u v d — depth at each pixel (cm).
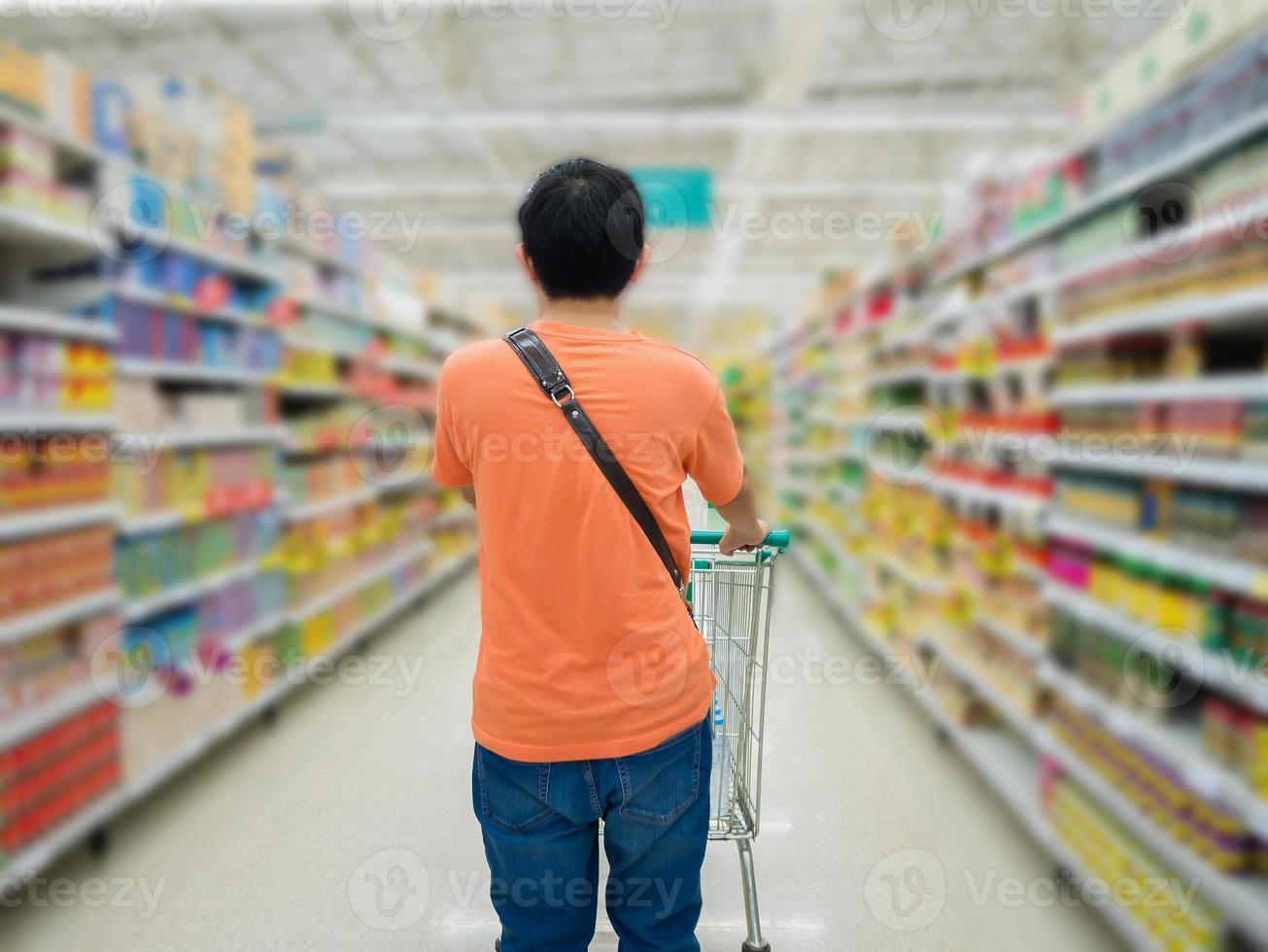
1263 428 147
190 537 265
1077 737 210
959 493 303
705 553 165
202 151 270
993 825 221
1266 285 144
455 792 236
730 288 903
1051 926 176
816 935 173
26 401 188
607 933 171
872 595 432
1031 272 245
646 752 100
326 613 382
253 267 304
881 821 222
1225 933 150
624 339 100
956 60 484
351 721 297
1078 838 202
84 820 201
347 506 418
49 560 195
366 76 509
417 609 534
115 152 225
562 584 96
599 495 95
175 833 219
